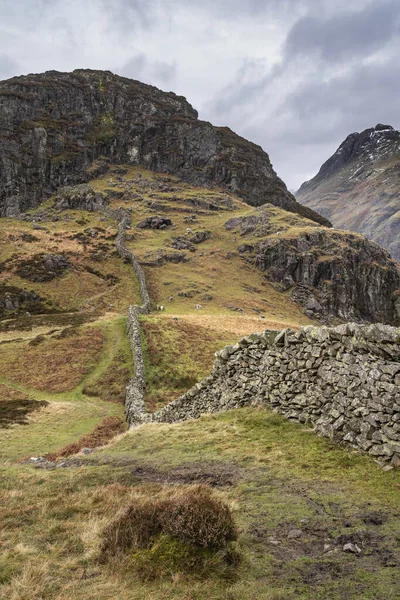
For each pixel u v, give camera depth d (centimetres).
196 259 12131
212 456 1195
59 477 1190
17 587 536
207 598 502
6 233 11906
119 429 3167
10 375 4912
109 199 15650
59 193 16138
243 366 1677
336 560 580
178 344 5625
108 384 4625
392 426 923
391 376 948
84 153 17850
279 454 1087
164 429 1698
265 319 8456
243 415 1509
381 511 718
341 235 14212
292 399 1360
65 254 10744
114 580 549
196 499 654
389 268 14175
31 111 17750
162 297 9438
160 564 566
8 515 853
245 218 14650
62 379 4806
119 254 11188
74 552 658
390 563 559
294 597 499
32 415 3559
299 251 12744
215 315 8300
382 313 13262
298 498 809
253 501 816
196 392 2033
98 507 870
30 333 6575
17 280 9175
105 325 6756
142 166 19538
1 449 2670
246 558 589
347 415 1077
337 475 903
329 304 11825
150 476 1095
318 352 1248
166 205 15825
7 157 15550
